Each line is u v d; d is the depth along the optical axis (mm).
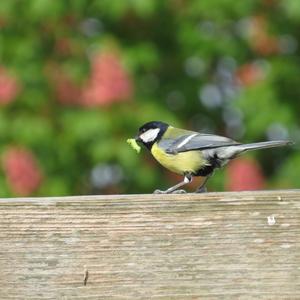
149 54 13242
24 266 5953
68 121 12727
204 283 5926
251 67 13719
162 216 5988
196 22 13812
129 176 13023
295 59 13953
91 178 13133
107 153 12523
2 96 12555
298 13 12594
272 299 5898
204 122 14609
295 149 13492
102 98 12250
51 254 5965
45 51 13367
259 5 13641
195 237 5973
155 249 5961
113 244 5969
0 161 12234
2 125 12500
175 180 13000
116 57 12414
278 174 13047
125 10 12836
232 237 5965
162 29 13953
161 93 14039
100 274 5941
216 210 5992
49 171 12633
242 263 5941
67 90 12969
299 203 5988
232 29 14039
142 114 12789
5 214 5996
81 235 5977
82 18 13328
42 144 12641
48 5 12734
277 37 13703
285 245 5949
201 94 14438
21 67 12945
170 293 5918
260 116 13234
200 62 14469
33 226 5988
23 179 12062
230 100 14109
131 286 5926
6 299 5926
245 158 13094
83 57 13367
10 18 13062
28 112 12797
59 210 6000
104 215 5992
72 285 5930
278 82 13578
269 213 5984
